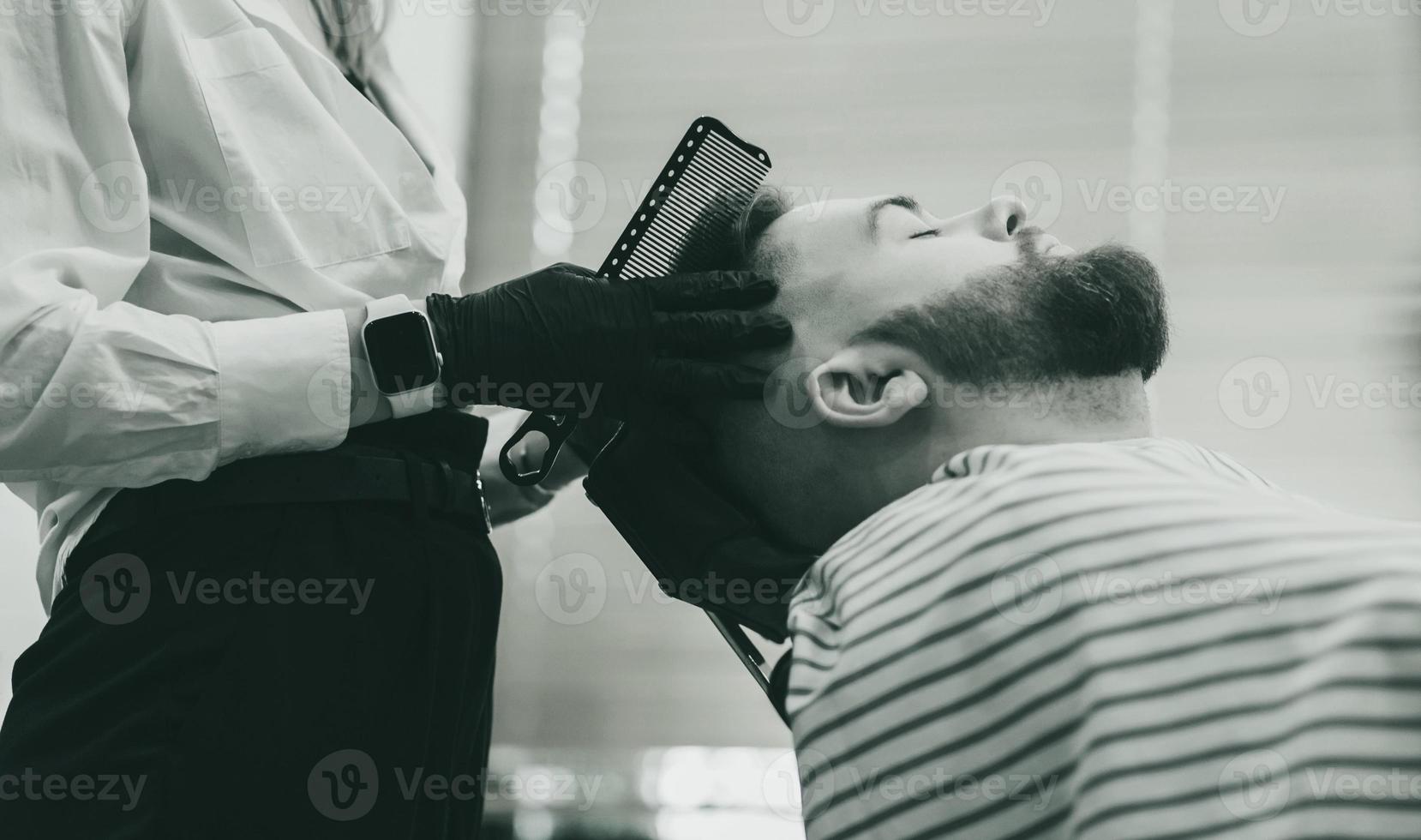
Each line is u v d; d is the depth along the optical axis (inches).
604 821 96.2
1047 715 32.0
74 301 38.2
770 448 44.0
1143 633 31.6
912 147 106.7
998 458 36.9
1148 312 43.3
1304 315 99.9
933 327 42.6
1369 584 30.5
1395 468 97.0
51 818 37.2
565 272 44.5
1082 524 33.5
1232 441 98.4
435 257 47.1
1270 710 30.2
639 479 45.3
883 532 37.7
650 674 100.5
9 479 40.6
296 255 43.3
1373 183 102.0
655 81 112.3
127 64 43.6
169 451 38.8
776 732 98.4
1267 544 32.4
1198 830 29.4
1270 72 104.7
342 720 39.4
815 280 44.8
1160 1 106.6
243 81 45.0
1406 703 29.0
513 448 60.2
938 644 34.2
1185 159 104.0
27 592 69.0
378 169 49.2
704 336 43.3
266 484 40.3
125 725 37.6
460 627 43.0
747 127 109.6
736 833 95.7
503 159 112.6
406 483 42.0
